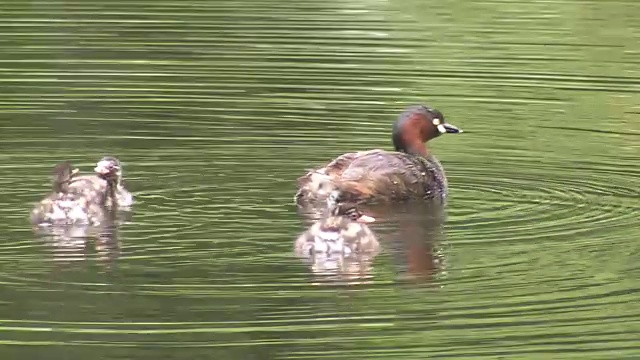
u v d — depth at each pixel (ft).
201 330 37.91
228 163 58.75
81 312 39.17
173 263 44.06
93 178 50.90
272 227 49.08
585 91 73.31
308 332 37.88
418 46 83.15
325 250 44.86
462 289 41.63
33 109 67.26
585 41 84.94
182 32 85.76
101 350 36.37
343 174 54.39
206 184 55.21
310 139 63.05
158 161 58.65
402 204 54.03
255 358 35.99
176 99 69.87
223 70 76.33
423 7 95.20
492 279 42.80
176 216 50.26
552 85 74.18
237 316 38.99
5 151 59.41
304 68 77.00
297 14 91.97
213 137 63.00
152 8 93.30
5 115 65.98
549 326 38.47
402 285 41.98
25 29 85.81
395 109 68.59
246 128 64.64
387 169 54.49
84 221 48.65
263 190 54.65
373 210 52.80
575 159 60.44
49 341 37.01
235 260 44.55
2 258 44.24
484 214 51.55
